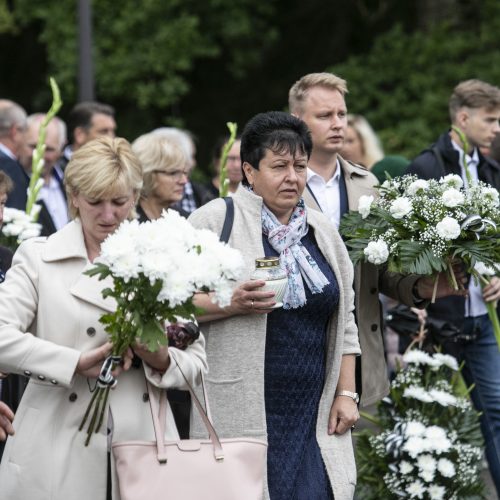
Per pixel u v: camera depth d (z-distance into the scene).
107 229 7.34
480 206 9.38
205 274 6.82
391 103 28.58
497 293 10.67
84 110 15.97
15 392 8.92
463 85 12.28
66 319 7.27
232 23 30.09
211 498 7.03
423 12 29.92
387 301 13.97
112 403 7.32
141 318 6.88
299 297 8.47
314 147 10.27
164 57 29.62
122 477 7.00
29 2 30.69
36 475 7.19
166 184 11.24
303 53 32.12
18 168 13.79
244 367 8.35
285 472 8.36
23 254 7.49
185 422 9.98
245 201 8.69
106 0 29.78
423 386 11.35
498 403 11.80
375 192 10.42
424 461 10.80
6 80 34.31
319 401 8.75
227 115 32.50
